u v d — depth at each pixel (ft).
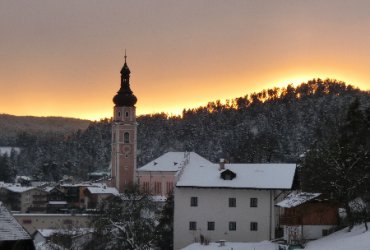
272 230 336.90
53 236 331.77
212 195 344.28
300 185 366.43
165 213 355.77
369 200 303.27
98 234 282.77
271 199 338.75
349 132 343.46
